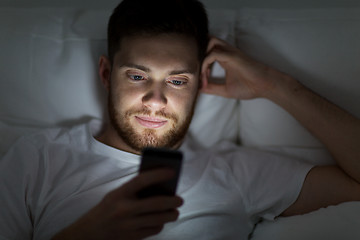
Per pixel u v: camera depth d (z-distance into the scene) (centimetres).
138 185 55
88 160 92
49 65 103
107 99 104
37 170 89
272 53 104
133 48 86
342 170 91
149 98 87
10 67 102
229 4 122
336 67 101
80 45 104
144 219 58
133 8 88
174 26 86
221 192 90
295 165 94
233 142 115
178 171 57
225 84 106
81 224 61
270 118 106
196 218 84
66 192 85
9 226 80
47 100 104
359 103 100
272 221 89
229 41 108
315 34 102
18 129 101
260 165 96
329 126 91
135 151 94
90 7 122
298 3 120
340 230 74
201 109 109
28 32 103
